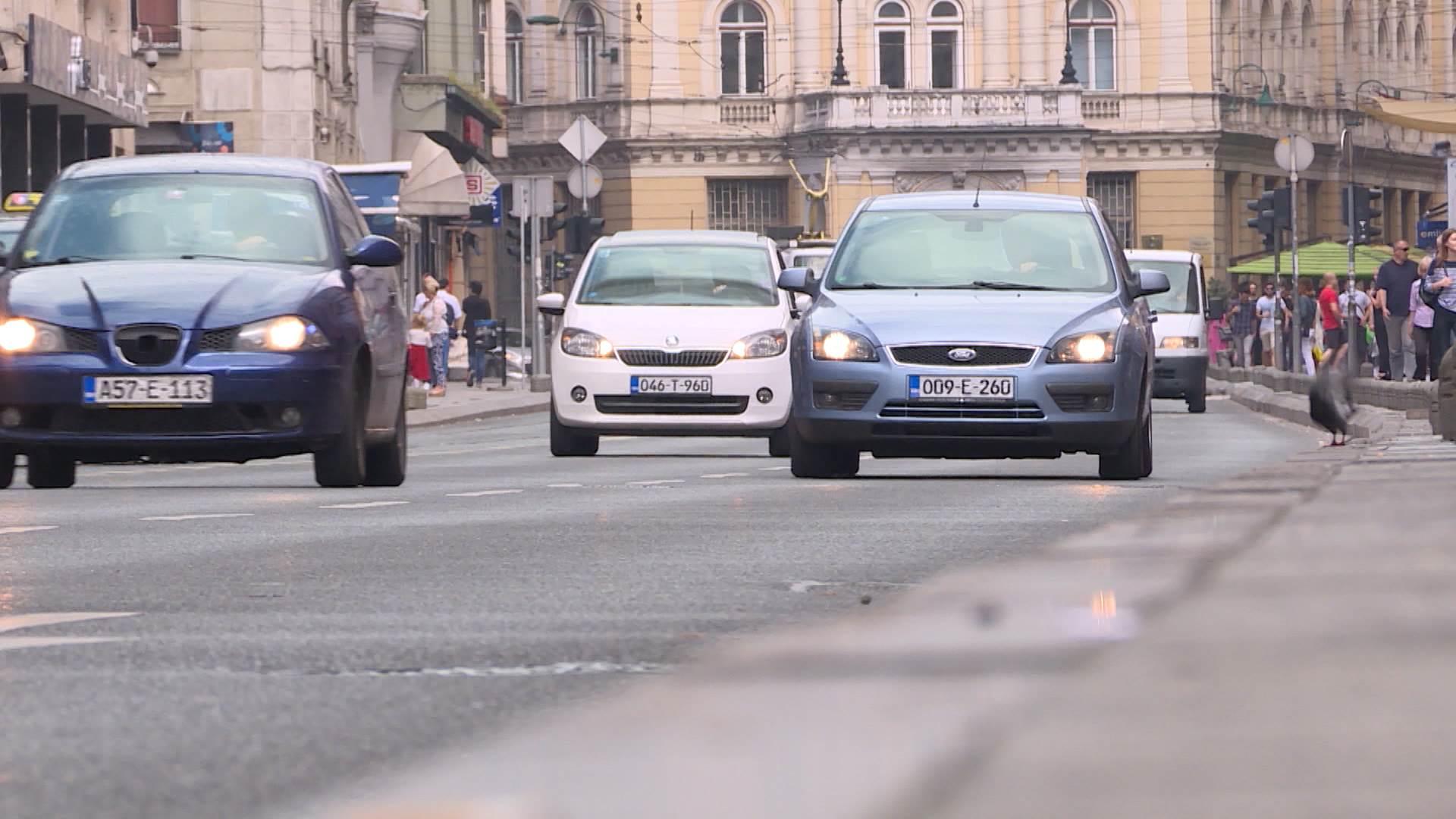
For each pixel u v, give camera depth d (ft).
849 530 103.14
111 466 196.13
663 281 231.09
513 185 502.79
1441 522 19.01
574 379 223.30
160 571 80.79
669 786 9.34
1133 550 17.78
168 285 143.23
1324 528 19.03
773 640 12.25
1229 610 12.54
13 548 93.71
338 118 609.42
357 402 148.25
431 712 38.88
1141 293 169.07
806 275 170.19
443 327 479.00
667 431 223.30
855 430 158.61
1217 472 172.04
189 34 546.26
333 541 96.37
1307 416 335.47
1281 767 9.14
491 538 97.81
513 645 53.06
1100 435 156.35
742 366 221.87
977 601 13.85
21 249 150.61
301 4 547.08
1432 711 9.75
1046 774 9.14
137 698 41.68
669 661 49.14
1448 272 303.48
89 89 443.32
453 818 9.20
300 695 42.01
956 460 194.59
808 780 9.27
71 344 140.87
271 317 141.90
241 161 158.30
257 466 199.11
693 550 90.58
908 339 157.79
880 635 12.28
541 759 9.89
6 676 46.37
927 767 9.27
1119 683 10.36
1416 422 255.50
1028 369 156.04
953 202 174.40
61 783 28.32
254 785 27.73
